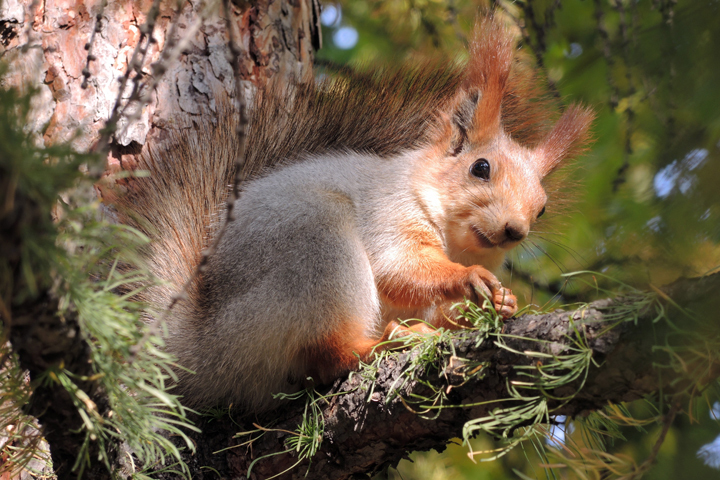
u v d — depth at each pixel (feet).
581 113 25.21
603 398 12.59
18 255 9.62
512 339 13.28
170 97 20.93
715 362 11.44
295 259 17.75
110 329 10.87
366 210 20.98
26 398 11.75
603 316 12.45
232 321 17.15
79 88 19.89
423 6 30.94
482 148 22.40
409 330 16.78
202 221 18.88
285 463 15.52
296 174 20.51
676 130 16.52
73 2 20.42
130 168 19.80
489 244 21.24
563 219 26.53
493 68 23.03
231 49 10.64
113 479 13.51
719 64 16.01
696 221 13.41
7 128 9.15
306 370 17.62
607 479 13.61
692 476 14.05
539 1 28.07
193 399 17.24
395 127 24.57
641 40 22.62
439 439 14.67
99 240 10.59
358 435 15.05
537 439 14.62
